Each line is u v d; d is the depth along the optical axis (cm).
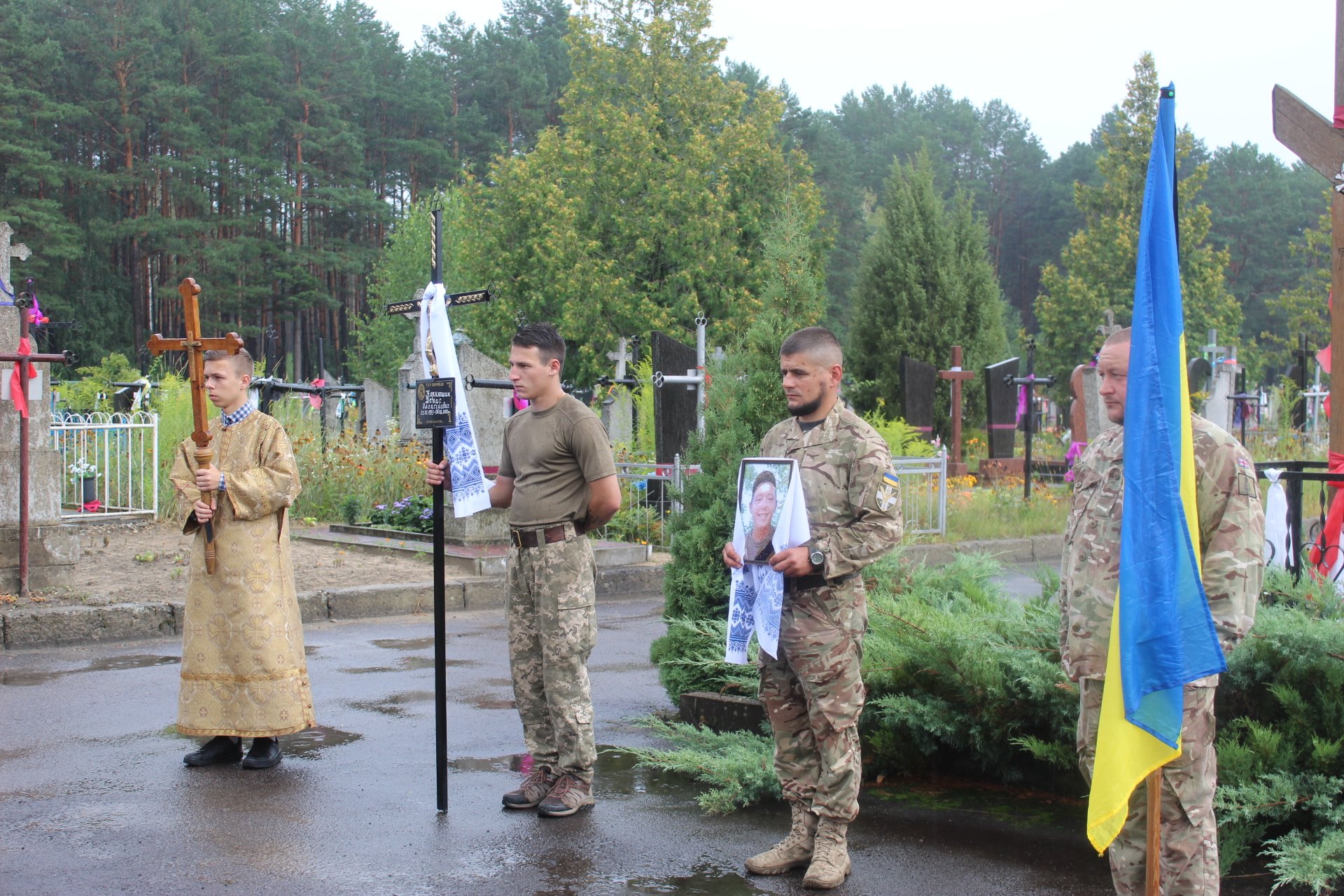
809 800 433
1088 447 358
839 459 416
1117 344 343
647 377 1781
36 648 823
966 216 3219
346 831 470
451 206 4450
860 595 423
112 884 412
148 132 5100
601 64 3531
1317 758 430
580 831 474
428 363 511
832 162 6234
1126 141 4028
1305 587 517
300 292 5431
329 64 5594
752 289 3456
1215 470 327
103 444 1598
